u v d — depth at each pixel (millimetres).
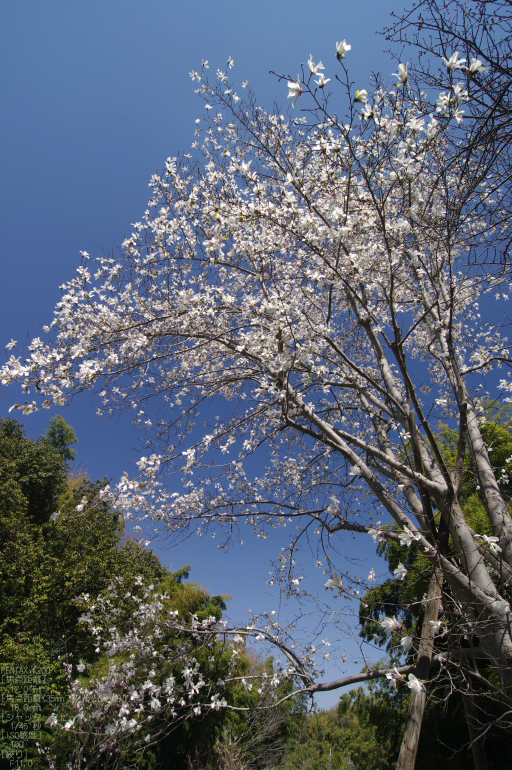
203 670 6449
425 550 3414
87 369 4008
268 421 5711
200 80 4785
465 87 2805
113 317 4574
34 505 16141
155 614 5652
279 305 3863
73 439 24453
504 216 3467
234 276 5379
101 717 5543
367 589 3373
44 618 10547
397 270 4484
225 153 5293
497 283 4199
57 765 6824
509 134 2816
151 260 4961
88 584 11742
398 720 8266
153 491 4766
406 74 2811
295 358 3918
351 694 9367
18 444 17375
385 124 3117
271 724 7211
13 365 3887
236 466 5031
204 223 4984
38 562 11922
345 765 12438
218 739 8625
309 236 3988
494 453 6176
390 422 4945
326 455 5727
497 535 3959
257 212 4059
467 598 3545
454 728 7297
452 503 3855
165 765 9719
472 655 3445
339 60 2729
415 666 3604
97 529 13758
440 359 5016
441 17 2832
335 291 5898
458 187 3447
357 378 6008
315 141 4051
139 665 5520
